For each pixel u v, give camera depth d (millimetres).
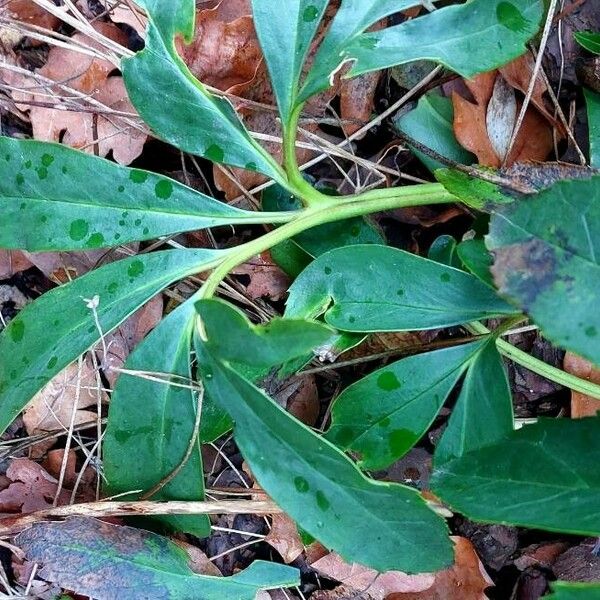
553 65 580
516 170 523
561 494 460
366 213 539
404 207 573
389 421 514
